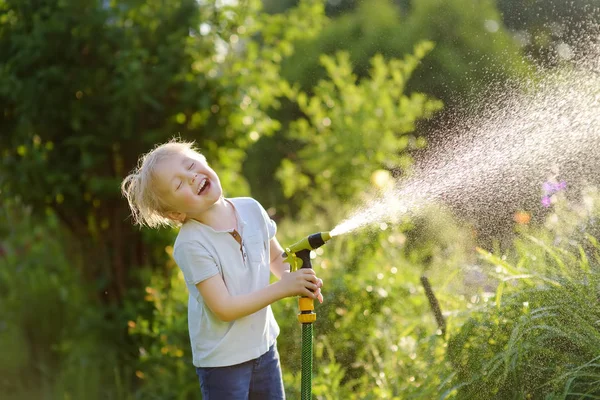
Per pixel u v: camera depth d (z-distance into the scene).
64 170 4.45
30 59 4.30
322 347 3.67
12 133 4.52
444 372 2.91
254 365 2.60
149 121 4.48
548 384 2.69
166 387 3.73
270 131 5.05
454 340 2.91
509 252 3.29
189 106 4.43
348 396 3.40
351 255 4.31
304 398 2.50
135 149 4.50
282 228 5.42
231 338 2.51
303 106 6.34
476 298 3.15
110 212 4.53
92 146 4.40
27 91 4.28
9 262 5.18
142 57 4.35
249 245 2.60
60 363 4.56
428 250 4.11
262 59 5.02
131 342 4.39
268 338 2.62
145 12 4.43
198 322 2.56
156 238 4.46
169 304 4.08
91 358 4.30
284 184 6.43
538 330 2.74
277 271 2.78
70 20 4.28
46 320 4.76
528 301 2.81
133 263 4.55
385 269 4.06
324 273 4.04
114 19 4.35
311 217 5.88
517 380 2.73
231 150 4.75
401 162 5.80
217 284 2.46
